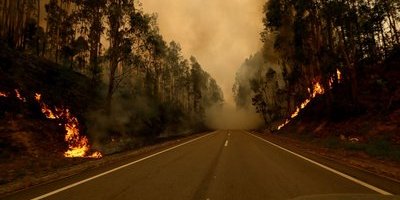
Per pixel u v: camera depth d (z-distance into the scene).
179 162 12.23
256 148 18.53
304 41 36.22
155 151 17.42
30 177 9.80
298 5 31.95
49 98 24.33
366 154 15.53
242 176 8.98
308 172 9.62
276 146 20.03
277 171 9.85
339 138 22.94
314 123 34.25
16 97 20.56
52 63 36.56
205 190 7.18
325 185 7.58
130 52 29.91
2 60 24.27
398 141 17.19
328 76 31.80
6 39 37.31
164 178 8.75
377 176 8.85
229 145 20.91
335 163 11.77
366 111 25.16
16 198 6.66
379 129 20.53
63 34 44.56
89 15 30.20
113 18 29.00
